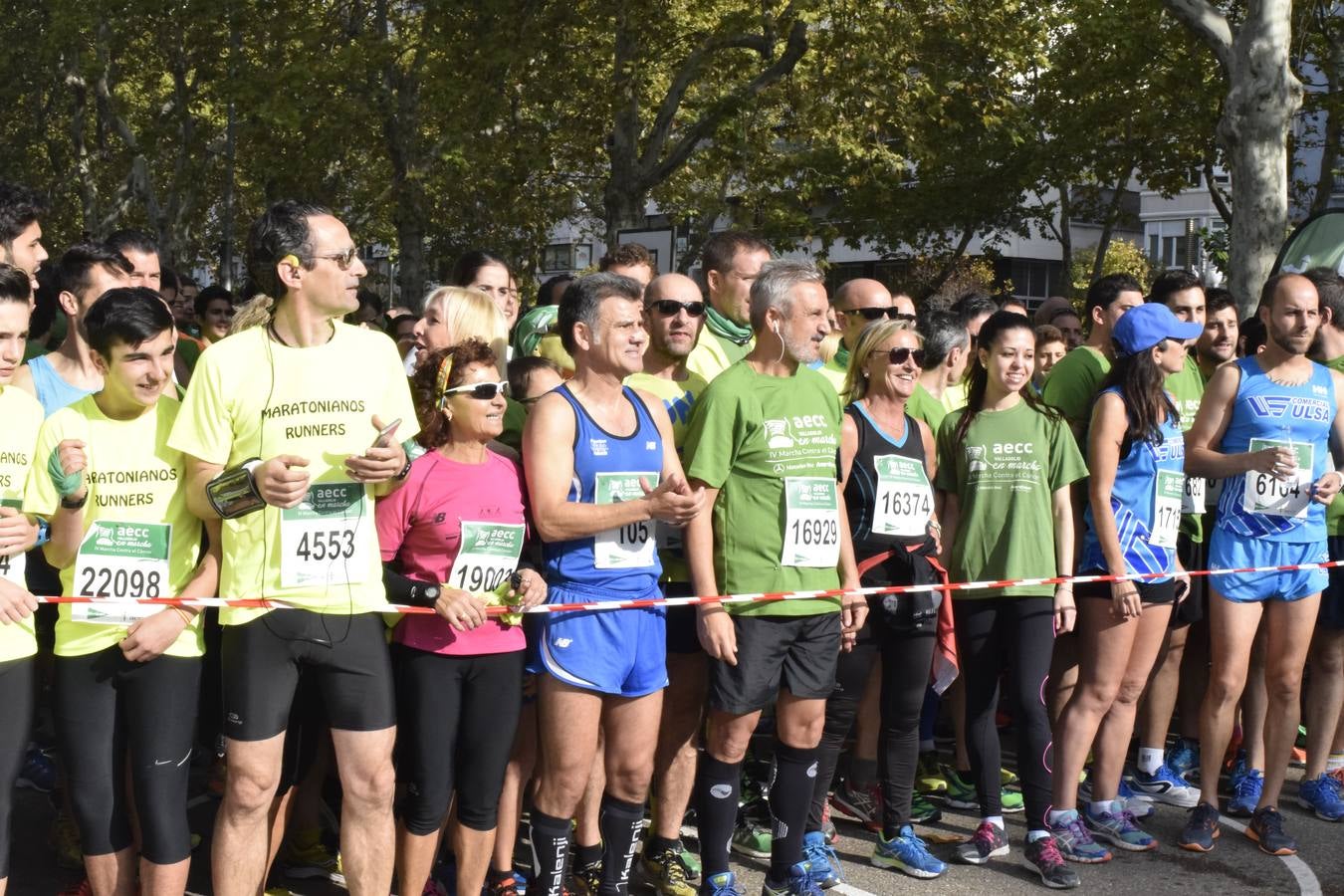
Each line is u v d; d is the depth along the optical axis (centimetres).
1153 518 522
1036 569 506
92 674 371
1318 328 567
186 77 2962
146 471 377
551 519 404
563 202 2531
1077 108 2320
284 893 462
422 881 405
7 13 2841
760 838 521
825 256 2378
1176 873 518
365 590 372
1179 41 2052
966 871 512
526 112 2138
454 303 484
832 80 2005
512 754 438
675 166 2108
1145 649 532
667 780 479
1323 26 2017
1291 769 654
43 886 475
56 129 3241
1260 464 526
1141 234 4462
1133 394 515
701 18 2102
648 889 487
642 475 419
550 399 416
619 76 2041
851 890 489
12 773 372
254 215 3300
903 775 505
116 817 378
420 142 2338
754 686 439
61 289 466
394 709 381
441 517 395
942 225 2611
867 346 494
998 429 516
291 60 2173
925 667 494
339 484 369
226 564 369
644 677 420
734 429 441
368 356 379
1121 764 547
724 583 448
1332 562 570
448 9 2027
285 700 368
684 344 500
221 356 368
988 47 2050
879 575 489
